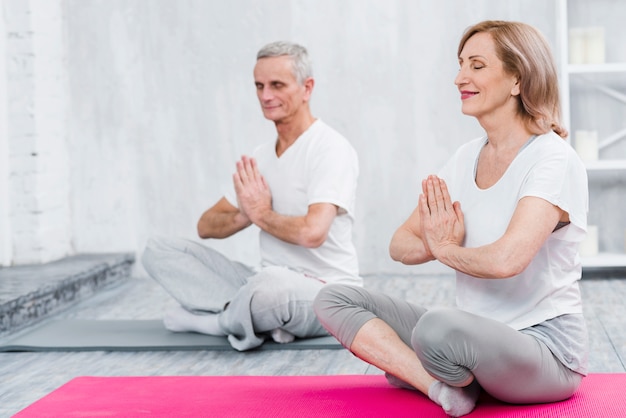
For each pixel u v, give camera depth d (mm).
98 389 3186
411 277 6164
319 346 3877
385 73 6234
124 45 6410
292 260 4059
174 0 6371
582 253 6008
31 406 2955
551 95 2711
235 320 3875
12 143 6008
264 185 4031
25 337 4199
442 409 2766
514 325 2725
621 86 6090
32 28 6008
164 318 4273
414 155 6242
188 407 2889
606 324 4379
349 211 4012
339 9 6242
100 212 6492
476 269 2609
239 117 6363
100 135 6461
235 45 6336
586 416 2602
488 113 2736
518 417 2611
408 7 6195
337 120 6281
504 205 2707
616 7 6086
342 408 2818
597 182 6184
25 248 5988
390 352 2881
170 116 6406
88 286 5645
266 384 3215
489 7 6141
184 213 6434
